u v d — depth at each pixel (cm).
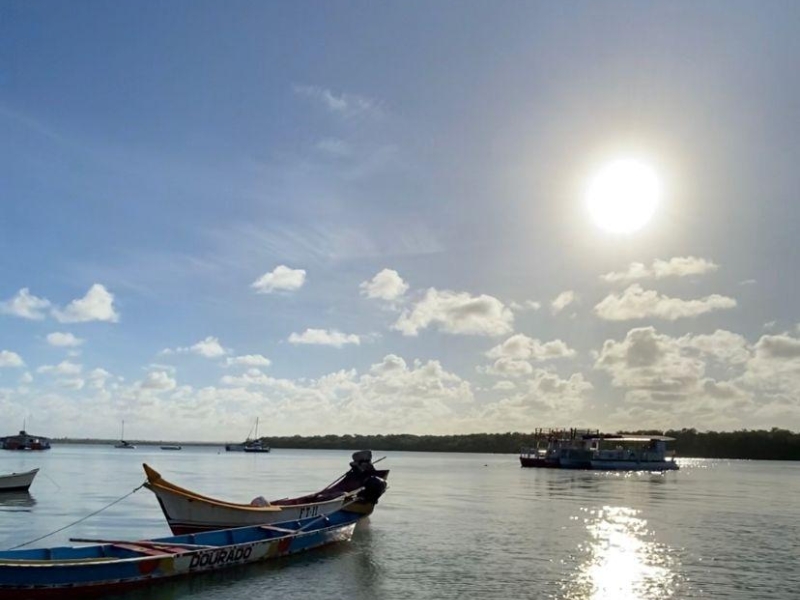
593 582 2711
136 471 11219
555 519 4703
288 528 3272
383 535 3834
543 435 15012
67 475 9900
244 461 18362
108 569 2361
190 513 3086
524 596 2484
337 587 2581
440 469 14562
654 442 14388
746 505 6059
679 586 2670
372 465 4591
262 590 2531
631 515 5066
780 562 3142
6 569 2142
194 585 2586
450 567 2950
